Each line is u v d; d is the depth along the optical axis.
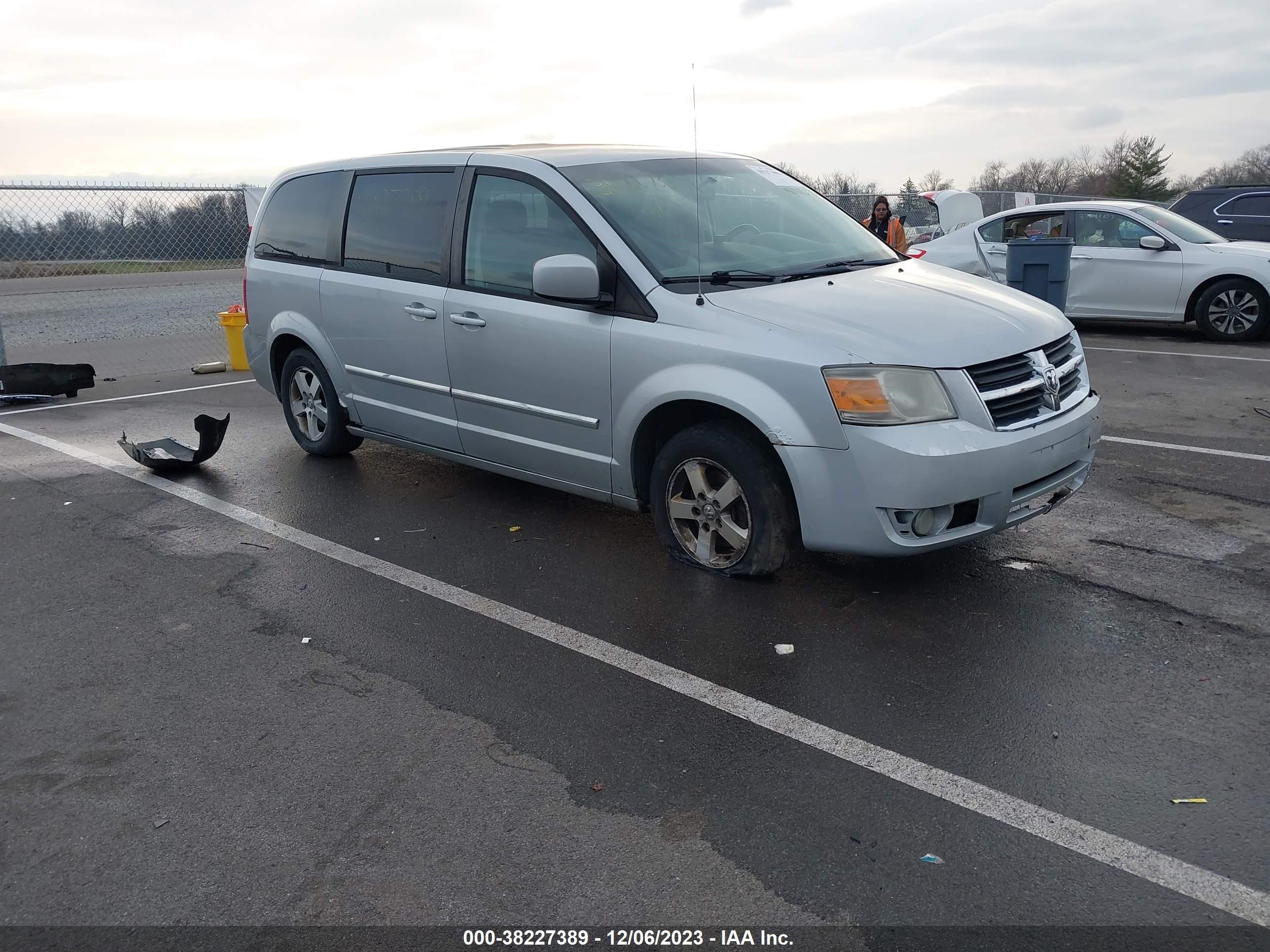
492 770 3.13
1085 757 3.09
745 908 2.50
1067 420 4.17
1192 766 3.02
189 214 11.59
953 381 3.85
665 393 4.28
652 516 5.22
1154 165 53.72
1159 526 5.02
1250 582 4.32
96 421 8.48
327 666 3.87
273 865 2.73
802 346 3.92
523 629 4.13
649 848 2.74
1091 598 4.21
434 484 6.21
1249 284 10.48
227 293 14.45
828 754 3.16
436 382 5.44
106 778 3.17
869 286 4.53
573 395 4.72
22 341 12.95
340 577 4.76
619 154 5.12
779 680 3.63
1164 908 2.45
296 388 6.73
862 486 3.84
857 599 4.27
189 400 9.43
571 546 5.05
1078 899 2.49
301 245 6.33
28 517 5.78
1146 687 3.49
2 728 3.49
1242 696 3.41
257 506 5.88
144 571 4.90
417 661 3.89
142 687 3.75
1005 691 3.49
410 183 5.57
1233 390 8.16
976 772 3.04
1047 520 5.15
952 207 19.05
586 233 4.63
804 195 5.56
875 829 2.79
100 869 2.74
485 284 5.09
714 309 4.23
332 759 3.23
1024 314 4.36
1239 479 5.73
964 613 4.11
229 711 3.55
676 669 3.74
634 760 3.17
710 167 5.32
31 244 10.70
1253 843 2.67
